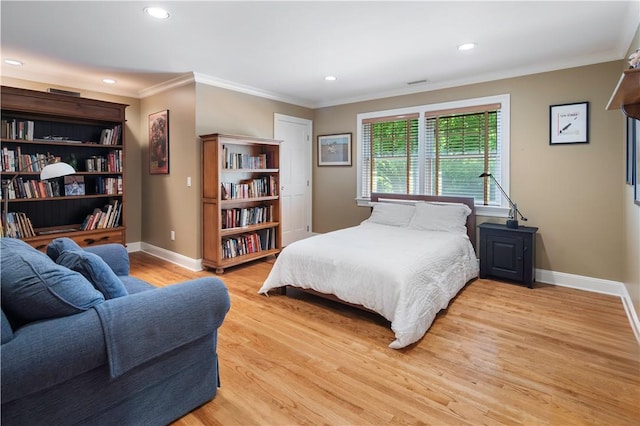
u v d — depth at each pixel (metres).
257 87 4.60
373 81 4.29
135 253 4.96
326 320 2.81
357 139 5.15
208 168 4.09
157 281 3.79
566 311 2.96
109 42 3.04
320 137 5.60
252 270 4.23
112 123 4.43
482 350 2.32
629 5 2.39
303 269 3.10
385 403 1.79
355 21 2.63
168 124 4.45
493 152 4.05
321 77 4.14
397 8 2.43
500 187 3.95
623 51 3.13
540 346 2.37
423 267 2.72
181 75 4.07
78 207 4.35
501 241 3.71
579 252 3.55
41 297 1.27
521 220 3.88
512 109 3.86
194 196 4.17
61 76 4.09
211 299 1.68
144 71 3.92
